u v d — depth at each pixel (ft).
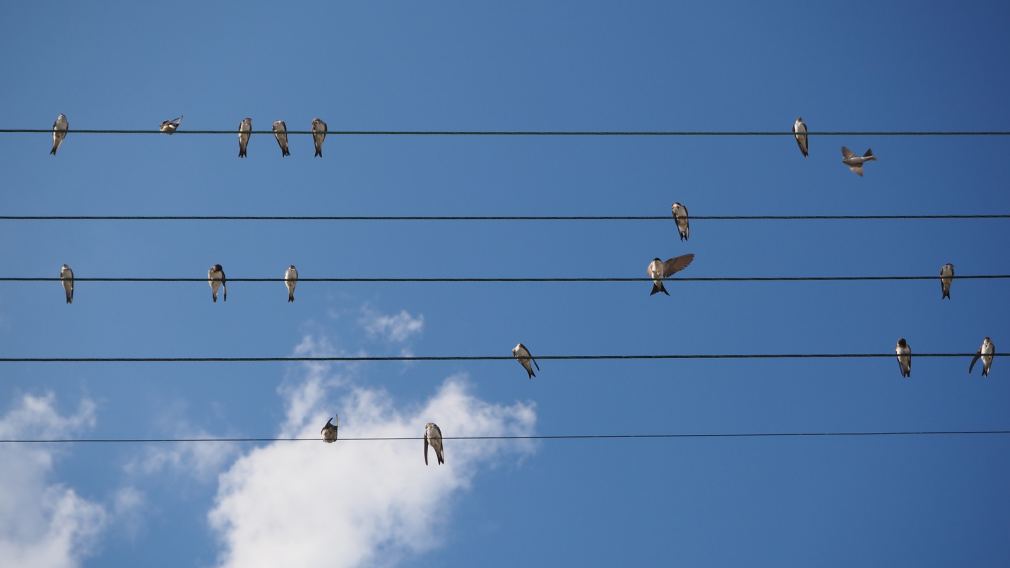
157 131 68.03
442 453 72.33
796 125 73.20
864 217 65.46
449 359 63.77
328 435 70.54
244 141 79.25
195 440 67.10
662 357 64.08
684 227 78.02
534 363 73.31
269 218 65.31
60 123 76.69
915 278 65.26
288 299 81.05
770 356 64.13
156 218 65.31
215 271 79.77
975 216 65.46
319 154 80.02
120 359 62.34
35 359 62.13
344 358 62.75
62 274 77.66
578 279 64.90
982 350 69.97
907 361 70.64
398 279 64.90
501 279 64.95
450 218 65.26
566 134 65.57
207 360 62.64
